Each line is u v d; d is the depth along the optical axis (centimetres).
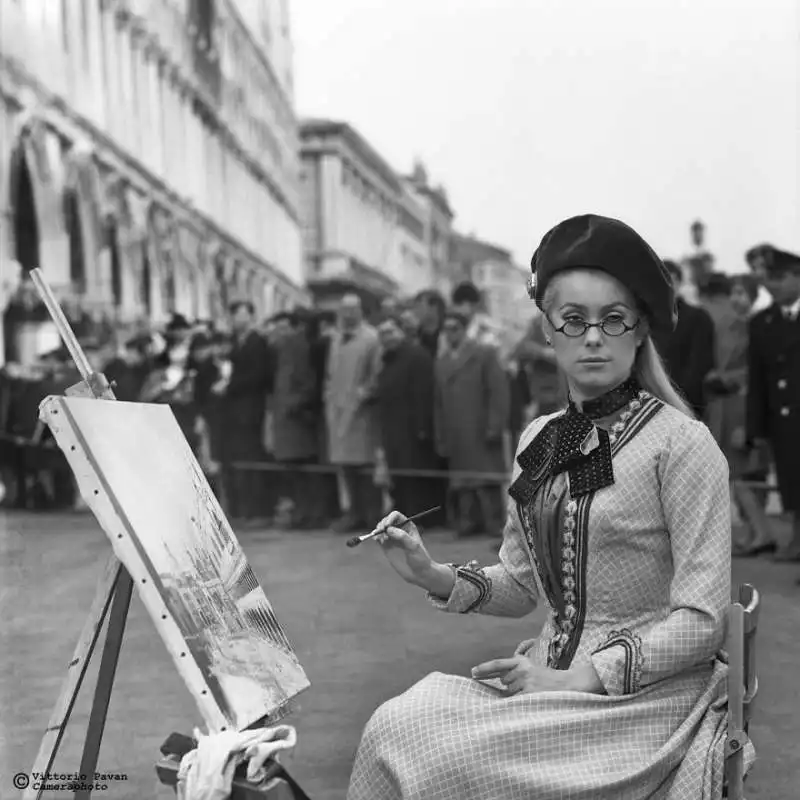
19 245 917
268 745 173
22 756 312
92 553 705
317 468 890
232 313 975
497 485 819
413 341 848
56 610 520
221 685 178
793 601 518
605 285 198
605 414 203
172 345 953
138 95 1055
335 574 636
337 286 1037
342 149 1062
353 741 328
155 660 422
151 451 198
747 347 679
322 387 885
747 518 681
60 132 943
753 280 736
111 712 356
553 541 203
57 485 926
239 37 1119
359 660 425
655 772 183
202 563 193
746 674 198
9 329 915
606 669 188
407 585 593
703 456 194
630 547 197
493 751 181
